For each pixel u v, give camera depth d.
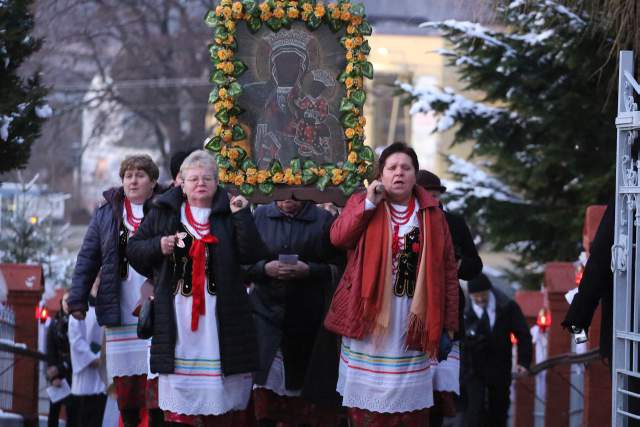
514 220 24.58
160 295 9.88
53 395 17.28
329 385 11.39
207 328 9.86
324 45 11.53
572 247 24.44
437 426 11.59
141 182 12.18
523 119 23.98
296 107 11.47
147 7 53.19
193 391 9.82
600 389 15.47
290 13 11.40
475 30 22.25
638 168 9.67
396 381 9.73
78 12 48.59
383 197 9.90
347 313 9.84
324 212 12.15
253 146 11.44
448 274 9.93
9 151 15.69
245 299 10.05
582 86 22.67
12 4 15.77
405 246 9.82
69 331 16.44
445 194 24.86
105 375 12.83
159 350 9.80
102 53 53.53
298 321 11.73
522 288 26.36
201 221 10.00
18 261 26.78
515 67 22.47
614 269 9.85
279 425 12.54
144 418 12.86
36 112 15.96
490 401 17.34
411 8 59.09
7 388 16.44
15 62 15.92
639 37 14.73
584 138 23.08
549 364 16.94
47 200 29.30
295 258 11.54
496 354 17.11
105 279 12.13
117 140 60.38
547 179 23.75
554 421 19.62
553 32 21.38
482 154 24.11
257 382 11.67
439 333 9.66
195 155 10.02
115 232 12.18
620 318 9.88
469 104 24.03
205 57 53.97
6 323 16.66
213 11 11.42
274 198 11.44
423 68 57.84
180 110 55.06
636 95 10.62
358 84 11.48
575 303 10.26
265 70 11.45
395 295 9.79
